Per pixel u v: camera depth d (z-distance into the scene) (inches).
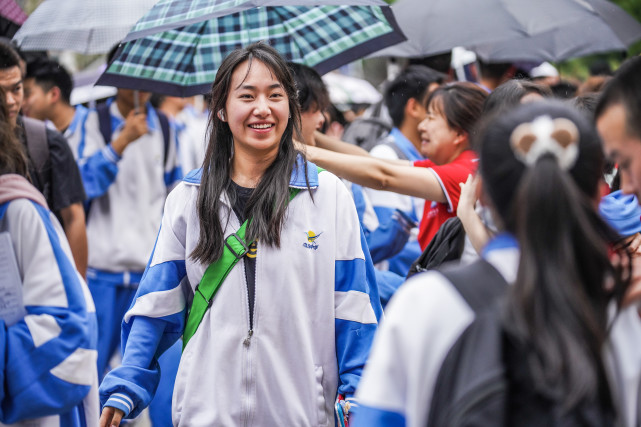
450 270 127.5
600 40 410.6
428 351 123.5
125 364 210.2
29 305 190.9
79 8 337.1
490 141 126.3
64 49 365.1
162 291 213.6
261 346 203.9
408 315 125.5
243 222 209.2
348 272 211.8
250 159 212.5
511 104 222.8
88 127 388.8
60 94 385.1
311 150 243.9
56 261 194.2
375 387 126.1
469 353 120.4
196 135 465.4
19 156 198.4
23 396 186.5
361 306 209.9
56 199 297.1
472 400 116.6
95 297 385.4
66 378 190.2
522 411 116.5
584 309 117.8
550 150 121.3
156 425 237.9
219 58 281.0
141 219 390.0
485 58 429.4
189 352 210.1
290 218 207.8
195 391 207.0
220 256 206.8
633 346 126.6
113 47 345.1
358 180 243.0
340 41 286.7
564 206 119.6
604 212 188.5
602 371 118.2
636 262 160.6
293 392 205.5
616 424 118.5
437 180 245.0
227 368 204.4
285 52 287.7
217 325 206.1
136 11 336.5
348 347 208.5
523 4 386.0
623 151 144.3
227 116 212.4
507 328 118.8
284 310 204.7
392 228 297.9
